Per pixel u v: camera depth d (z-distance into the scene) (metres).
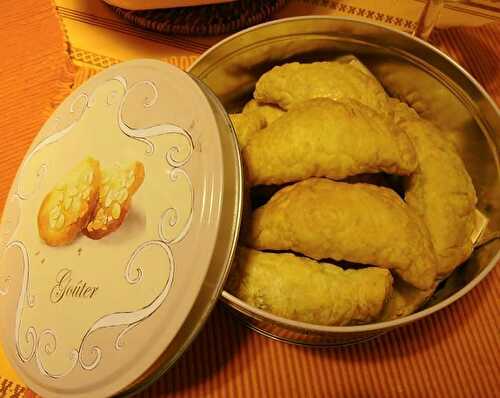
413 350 0.39
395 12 0.52
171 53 0.50
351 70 0.42
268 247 0.36
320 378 0.39
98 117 0.39
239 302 0.32
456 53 0.50
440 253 0.38
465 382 0.39
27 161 0.42
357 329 0.32
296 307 0.34
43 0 0.54
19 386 0.39
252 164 0.37
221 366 0.39
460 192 0.39
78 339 0.34
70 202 0.37
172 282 0.32
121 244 0.34
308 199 0.35
